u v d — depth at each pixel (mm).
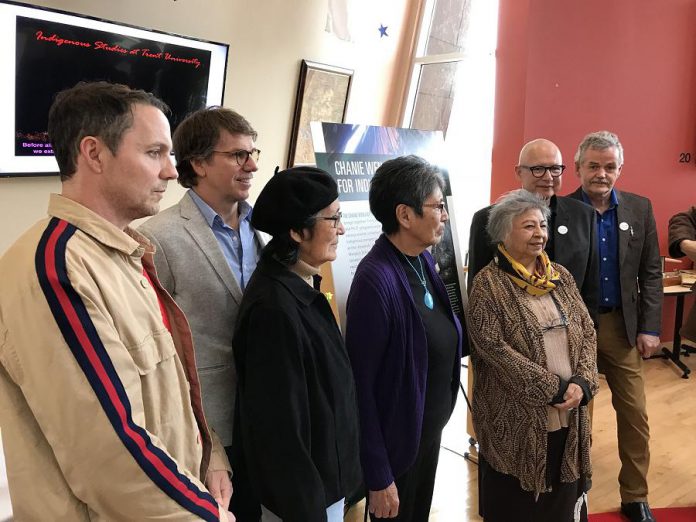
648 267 2482
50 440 832
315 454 1259
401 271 1606
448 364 1695
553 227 2275
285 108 4496
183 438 1048
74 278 841
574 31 4027
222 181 1437
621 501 2539
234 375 1442
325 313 1341
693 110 4309
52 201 932
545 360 1810
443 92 5078
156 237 1374
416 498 1835
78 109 913
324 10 4566
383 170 1622
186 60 3666
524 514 1883
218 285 1416
